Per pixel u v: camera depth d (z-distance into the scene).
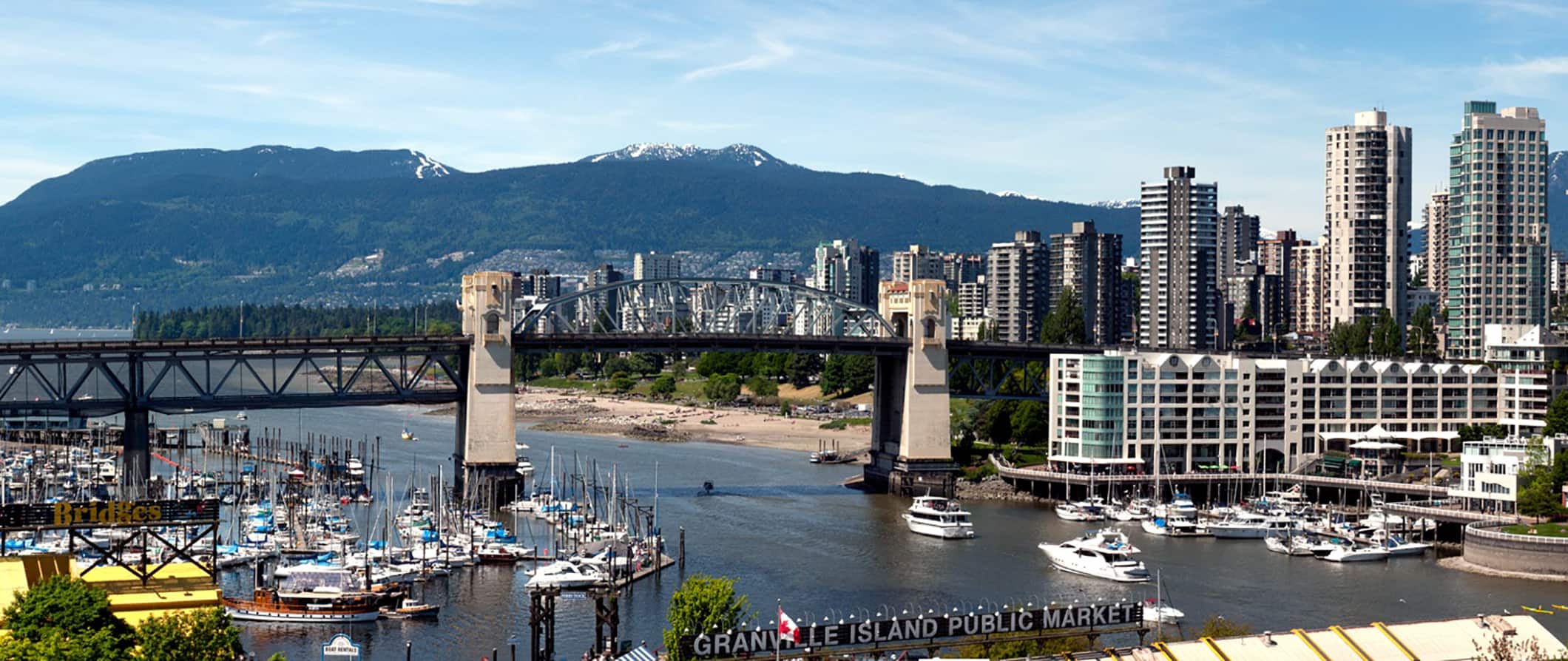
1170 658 139.38
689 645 149.00
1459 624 147.62
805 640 151.25
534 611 177.88
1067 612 158.00
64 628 146.75
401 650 191.88
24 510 168.88
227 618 148.50
